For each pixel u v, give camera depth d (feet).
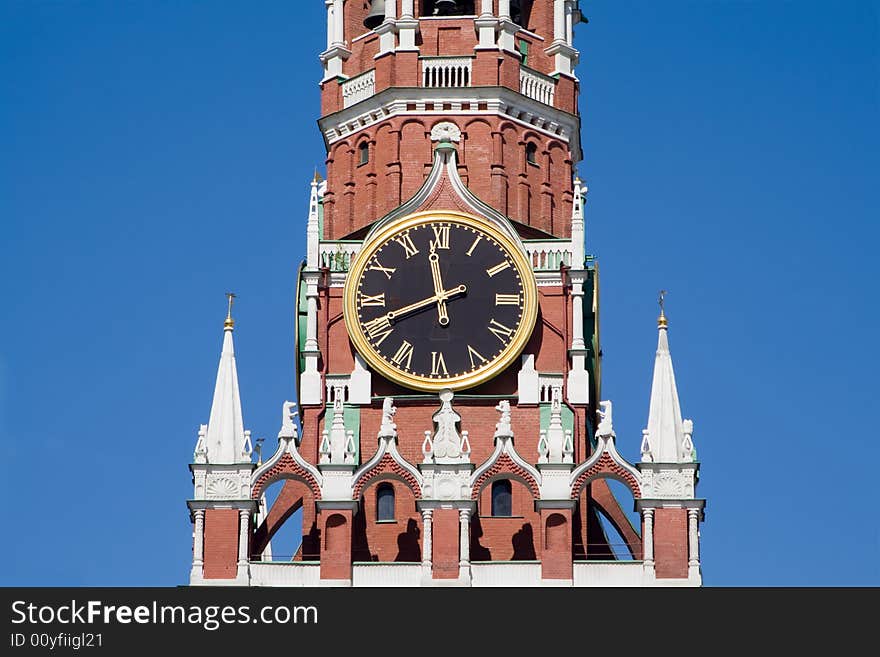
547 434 620.49
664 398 622.54
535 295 644.69
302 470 619.26
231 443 620.49
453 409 640.17
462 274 647.15
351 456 620.49
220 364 630.33
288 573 613.52
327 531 614.75
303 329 650.84
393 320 644.69
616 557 622.95
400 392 642.63
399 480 619.26
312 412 643.45
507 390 642.63
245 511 616.39
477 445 637.71
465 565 610.65
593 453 619.26
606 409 623.36
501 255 647.97
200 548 613.52
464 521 613.52
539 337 645.92
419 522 627.87
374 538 627.87
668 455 616.39
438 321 644.27
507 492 629.51
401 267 647.97
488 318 644.27
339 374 645.92
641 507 613.52
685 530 612.29
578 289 649.20
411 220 650.84
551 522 613.52
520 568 611.88
